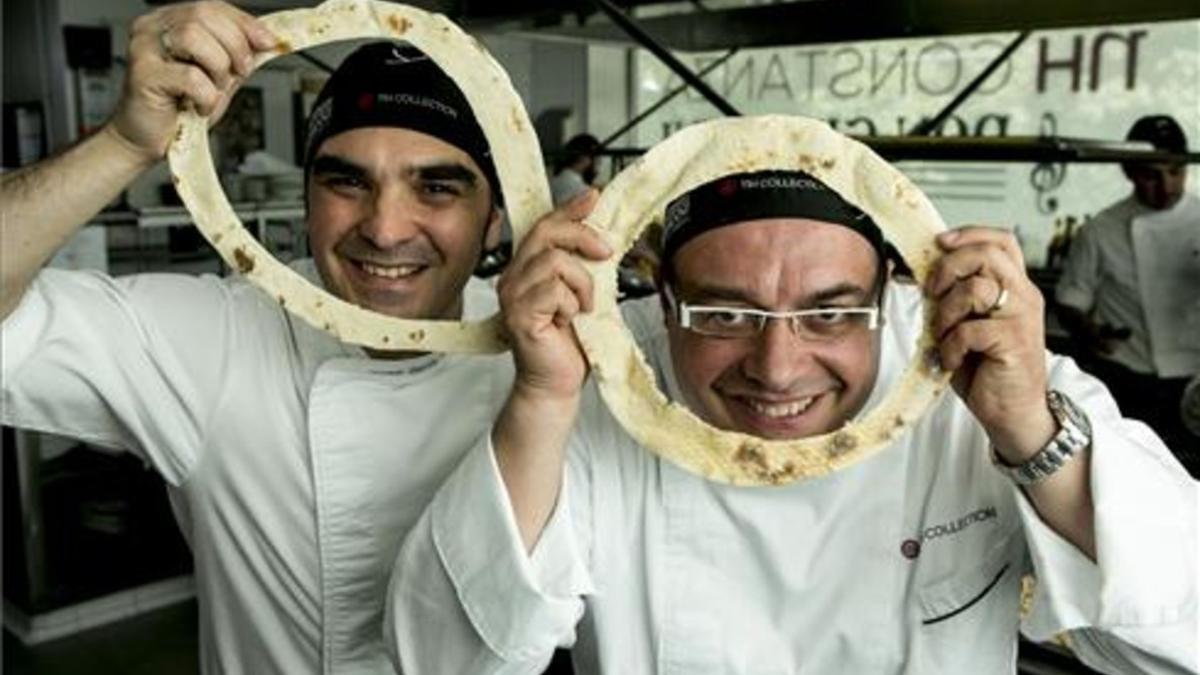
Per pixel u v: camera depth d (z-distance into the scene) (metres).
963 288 0.80
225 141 4.29
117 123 0.86
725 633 1.01
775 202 0.85
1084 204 4.38
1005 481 0.98
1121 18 1.45
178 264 3.77
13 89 4.42
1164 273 2.78
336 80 1.00
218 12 0.84
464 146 0.99
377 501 1.06
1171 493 0.86
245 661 1.15
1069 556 0.88
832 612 1.00
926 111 4.98
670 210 0.92
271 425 1.08
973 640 0.99
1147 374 2.44
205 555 1.14
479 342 0.93
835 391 0.91
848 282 0.87
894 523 1.00
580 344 0.86
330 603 1.08
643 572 1.03
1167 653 0.88
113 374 1.04
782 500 0.99
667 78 5.59
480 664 0.94
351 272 1.01
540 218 0.87
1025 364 0.81
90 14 4.11
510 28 1.83
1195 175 3.65
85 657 2.74
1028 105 4.69
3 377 0.97
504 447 0.89
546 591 0.90
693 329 0.90
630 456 1.04
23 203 0.85
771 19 1.75
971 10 1.53
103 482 3.07
